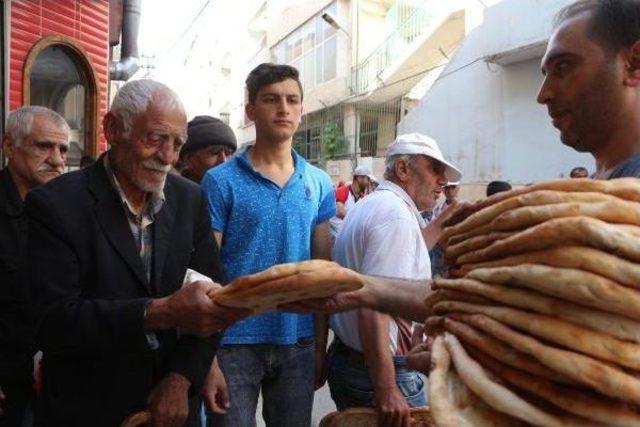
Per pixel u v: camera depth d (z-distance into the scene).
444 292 1.07
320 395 4.91
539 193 0.91
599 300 0.79
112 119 1.81
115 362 1.83
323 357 2.84
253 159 2.68
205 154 3.54
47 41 6.07
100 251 1.78
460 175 2.59
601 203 0.84
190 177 3.62
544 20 11.21
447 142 14.27
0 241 2.47
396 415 2.05
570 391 0.82
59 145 2.85
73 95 6.79
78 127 6.87
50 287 1.69
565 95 1.36
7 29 5.54
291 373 2.57
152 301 1.62
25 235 2.55
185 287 1.58
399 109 19.89
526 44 11.45
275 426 2.61
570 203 0.86
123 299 1.76
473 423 0.87
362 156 19.19
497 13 12.51
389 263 2.23
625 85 1.30
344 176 18.12
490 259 0.97
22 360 2.52
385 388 2.09
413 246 2.30
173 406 1.81
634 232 0.81
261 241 2.53
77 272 1.75
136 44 9.45
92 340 1.63
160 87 1.79
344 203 9.13
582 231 0.81
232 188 2.53
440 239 1.18
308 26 23.83
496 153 12.78
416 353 1.30
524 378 0.86
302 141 24.47
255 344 2.46
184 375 1.88
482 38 13.01
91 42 6.85
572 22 1.35
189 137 3.56
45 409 1.82
